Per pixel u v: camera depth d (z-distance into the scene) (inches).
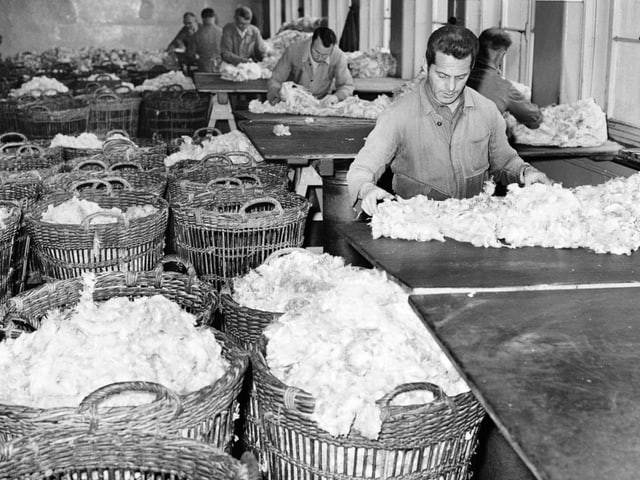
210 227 149.7
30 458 79.6
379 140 131.0
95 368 94.7
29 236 160.2
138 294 128.0
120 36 624.1
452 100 126.3
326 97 246.8
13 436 85.4
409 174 135.7
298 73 263.9
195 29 553.9
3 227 141.7
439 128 130.9
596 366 69.9
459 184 135.0
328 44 254.5
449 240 108.4
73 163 208.7
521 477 97.9
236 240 151.2
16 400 92.0
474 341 75.4
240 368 95.2
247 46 420.5
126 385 85.5
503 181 140.5
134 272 127.2
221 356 103.3
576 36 200.4
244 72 337.4
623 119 194.2
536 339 75.7
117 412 84.0
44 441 80.2
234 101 377.1
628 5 189.3
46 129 283.6
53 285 124.1
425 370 92.9
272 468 96.9
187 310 127.8
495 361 71.1
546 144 176.1
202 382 96.7
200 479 79.2
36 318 121.2
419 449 88.8
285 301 118.0
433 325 79.4
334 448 89.1
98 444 81.6
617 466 55.5
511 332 77.4
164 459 81.0
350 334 95.3
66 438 80.8
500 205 111.7
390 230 109.7
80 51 565.0
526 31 230.8
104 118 322.0
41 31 610.2
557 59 203.9
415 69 331.0
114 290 127.1
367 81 319.6
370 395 87.9
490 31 173.9
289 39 456.8
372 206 114.8
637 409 62.7
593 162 192.2
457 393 91.7
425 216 111.7
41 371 93.7
